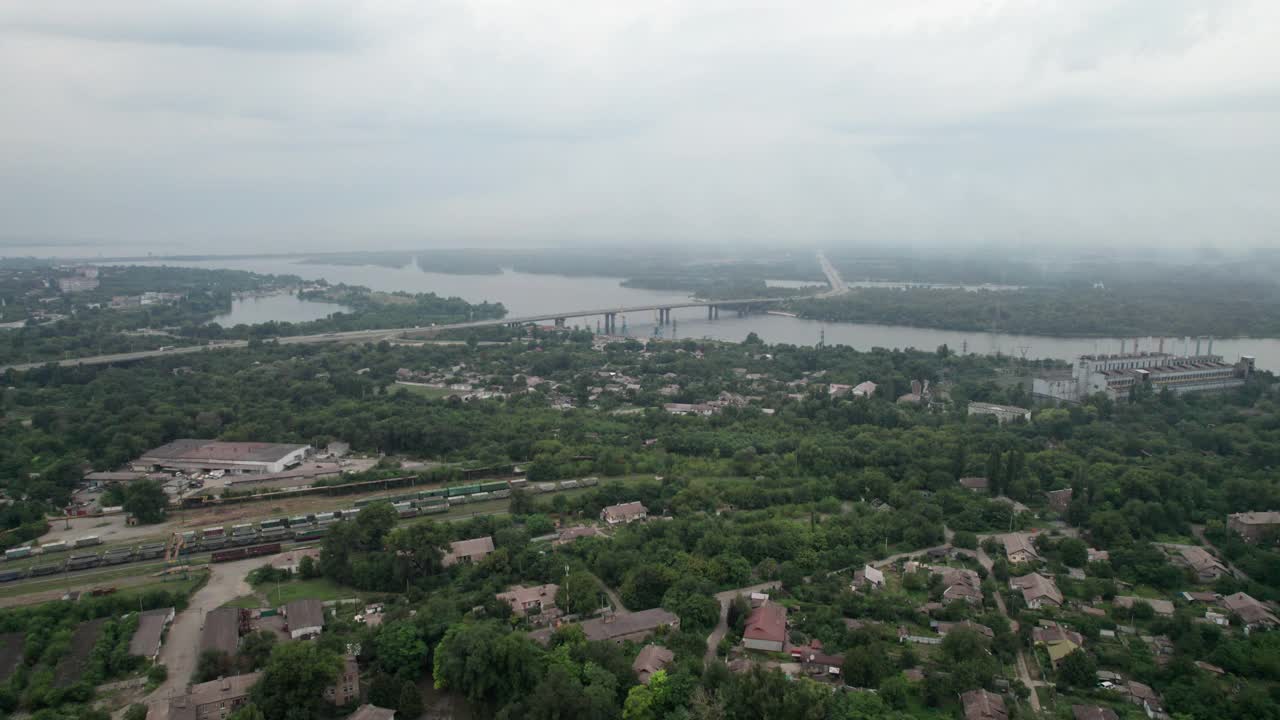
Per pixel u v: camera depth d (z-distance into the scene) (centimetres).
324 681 16812
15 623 19850
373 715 16488
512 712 16275
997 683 17700
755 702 15588
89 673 17838
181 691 17462
